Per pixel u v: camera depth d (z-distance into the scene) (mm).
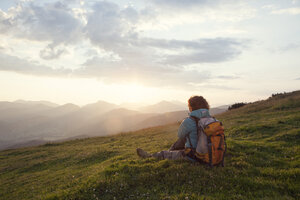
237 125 16578
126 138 23531
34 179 11445
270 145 8875
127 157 9656
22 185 10820
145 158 7574
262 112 23547
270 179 5242
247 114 23562
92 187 5766
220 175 5414
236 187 4887
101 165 9367
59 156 17578
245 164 6359
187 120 5750
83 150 18500
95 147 19484
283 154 7555
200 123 5461
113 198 5125
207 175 5398
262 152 7820
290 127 12234
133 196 5078
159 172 5938
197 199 4398
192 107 6062
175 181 5391
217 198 4430
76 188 5992
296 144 8766
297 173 5359
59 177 10000
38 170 14422
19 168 16281
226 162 6664
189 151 5887
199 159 5754
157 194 4934
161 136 19859
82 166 11977
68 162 14359
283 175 5402
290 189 4645
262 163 6535
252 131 13047
